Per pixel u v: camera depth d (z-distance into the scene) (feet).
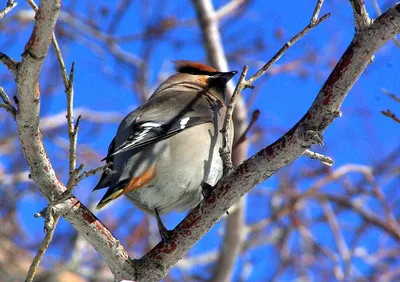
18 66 22.61
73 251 53.31
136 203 32.81
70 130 23.31
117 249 27.14
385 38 23.41
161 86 39.22
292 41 26.17
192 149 32.19
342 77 24.08
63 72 23.21
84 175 23.27
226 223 50.75
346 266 48.91
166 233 28.22
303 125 24.89
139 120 32.45
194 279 55.26
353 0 23.29
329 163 25.59
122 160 31.07
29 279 24.07
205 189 27.22
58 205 25.50
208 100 35.04
